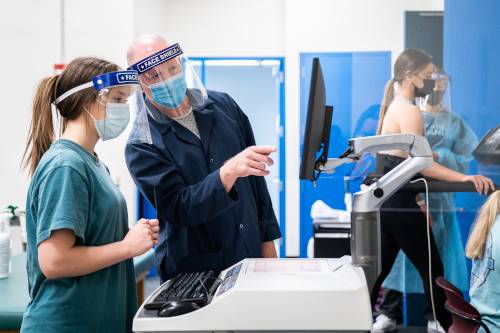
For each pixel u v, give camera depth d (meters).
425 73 2.60
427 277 2.61
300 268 1.06
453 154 2.55
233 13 5.24
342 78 2.94
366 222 1.15
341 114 2.93
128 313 1.35
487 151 2.50
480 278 1.71
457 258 2.56
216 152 1.51
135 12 4.28
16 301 1.52
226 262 1.47
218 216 1.46
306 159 1.09
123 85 1.19
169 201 1.29
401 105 2.64
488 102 2.51
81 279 1.14
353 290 0.89
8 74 4.20
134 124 1.31
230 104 1.68
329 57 2.97
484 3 2.51
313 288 0.89
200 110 1.52
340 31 2.96
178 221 1.28
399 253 2.78
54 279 1.13
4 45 4.19
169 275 1.44
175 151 1.45
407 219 2.60
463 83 2.56
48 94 1.21
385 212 2.62
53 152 1.14
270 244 1.69
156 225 1.21
